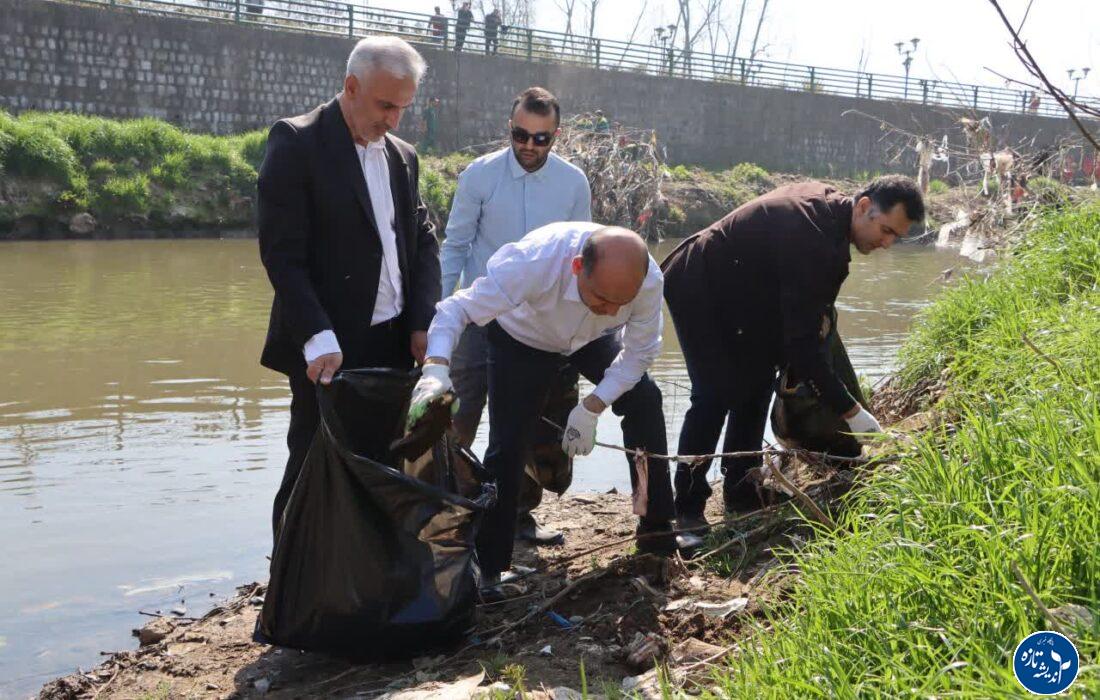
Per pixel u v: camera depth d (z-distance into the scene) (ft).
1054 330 13.89
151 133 65.26
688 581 12.33
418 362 12.66
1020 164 21.76
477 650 11.53
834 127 106.83
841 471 14.29
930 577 8.34
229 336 31.83
